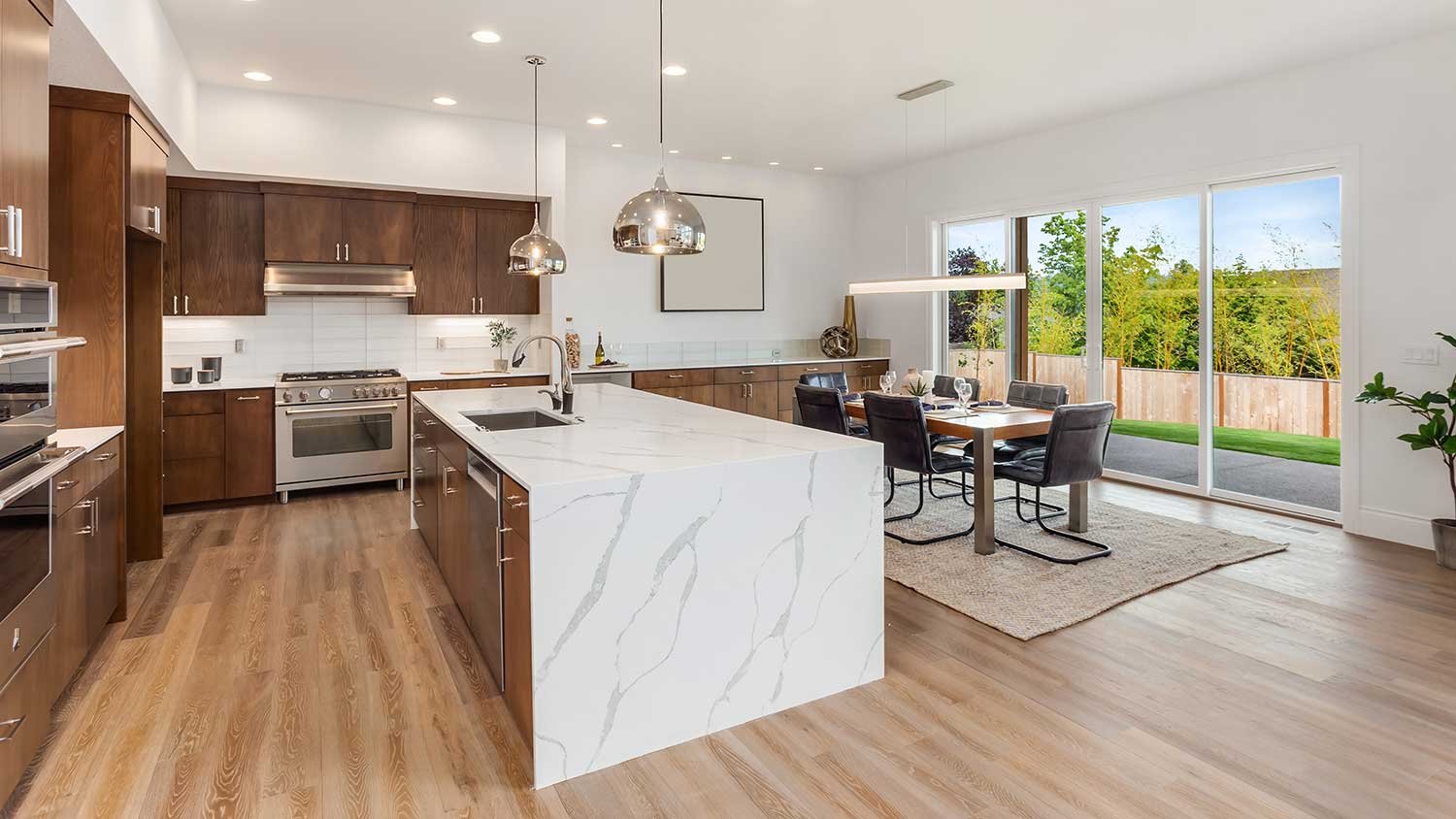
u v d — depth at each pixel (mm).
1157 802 2027
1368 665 2801
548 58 4367
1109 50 4324
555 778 2170
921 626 3217
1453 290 4035
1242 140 4918
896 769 2201
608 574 2234
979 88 4996
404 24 3871
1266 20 3900
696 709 2404
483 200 6047
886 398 4367
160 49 3697
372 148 5324
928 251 7285
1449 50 4016
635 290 7031
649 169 7039
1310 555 4090
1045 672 2781
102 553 3008
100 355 3357
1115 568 3881
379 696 2619
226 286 5328
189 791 2078
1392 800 2021
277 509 5195
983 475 4125
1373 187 4320
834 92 5047
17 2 2146
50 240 3301
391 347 6125
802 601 2590
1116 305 5840
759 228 7648
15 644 2008
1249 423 5125
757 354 7750
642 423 3301
